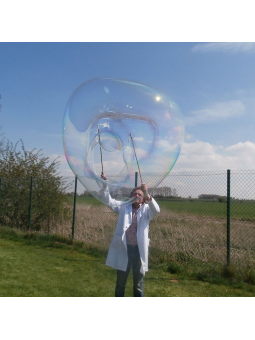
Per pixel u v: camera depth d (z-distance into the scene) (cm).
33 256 523
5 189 845
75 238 641
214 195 564
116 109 240
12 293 328
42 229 784
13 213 835
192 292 363
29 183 820
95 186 253
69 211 797
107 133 241
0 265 446
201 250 515
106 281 389
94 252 553
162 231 596
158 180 246
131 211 263
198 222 670
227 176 462
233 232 633
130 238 258
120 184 248
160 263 477
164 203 726
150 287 375
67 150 253
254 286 390
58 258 513
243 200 543
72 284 372
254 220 715
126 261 254
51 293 335
